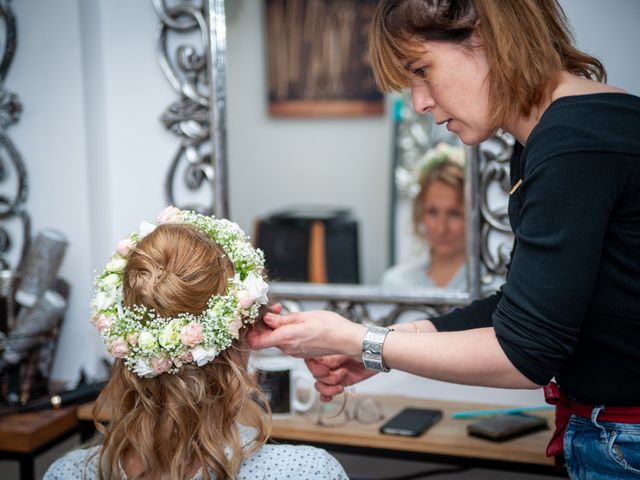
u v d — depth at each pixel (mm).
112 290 1070
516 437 1592
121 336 1029
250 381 1110
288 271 2066
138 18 1958
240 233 1167
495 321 1017
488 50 1008
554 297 939
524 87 1012
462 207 1915
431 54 1039
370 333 1105
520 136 1094
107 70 1999
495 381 1025
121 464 1073
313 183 2301
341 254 2111
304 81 2285
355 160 2289
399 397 1902
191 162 1945
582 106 973
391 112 2293
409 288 1909
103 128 2014
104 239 2041
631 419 1066
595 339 1040
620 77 1644
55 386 2012
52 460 2145
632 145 942
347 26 2320
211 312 1016
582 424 1132
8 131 2023
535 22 1006
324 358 1357
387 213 2199
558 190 940
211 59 1877
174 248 1045
